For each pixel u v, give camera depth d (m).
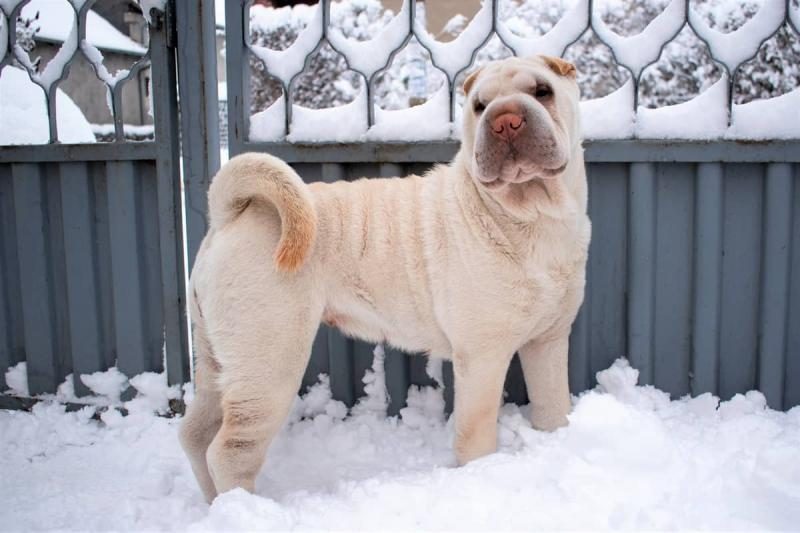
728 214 2.80
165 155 3.20
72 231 3.39
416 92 7.33
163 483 2.70
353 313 2.57
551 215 2.29
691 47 5.92
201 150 3.18
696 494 2.00
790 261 2.76
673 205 2.85
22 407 3.56
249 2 3.06
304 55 3.06
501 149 2.09
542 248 2.32
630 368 2.93
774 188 2.71
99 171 3.35
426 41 2.94
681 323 2.91
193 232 3.23
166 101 3.17
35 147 3.34
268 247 2.37
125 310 3.37
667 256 2.88
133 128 9.27
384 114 3.04
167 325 3.31
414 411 3.09
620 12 6.20
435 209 2.45
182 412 3.31
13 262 3.56
